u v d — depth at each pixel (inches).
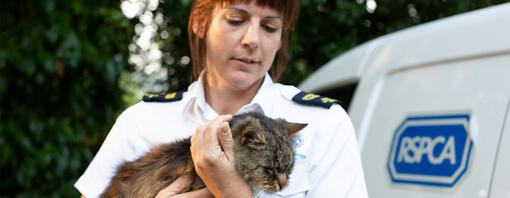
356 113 158.1
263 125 101.6
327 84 187.0
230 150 89.8
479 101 117.1
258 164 99.3
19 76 233.3
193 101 109.3
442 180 119.0
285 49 118.2
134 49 313.0
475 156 112.5
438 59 133.4
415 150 129.7
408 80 142.1
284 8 101.3
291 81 330.3
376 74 156.6
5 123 231.0
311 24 318.3
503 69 114.9
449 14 303.1
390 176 135.3
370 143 146.8
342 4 309.6
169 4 301.7
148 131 110.7
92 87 257.0
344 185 95.1
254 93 110.4
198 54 112.2
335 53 307.3
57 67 234.5
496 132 110.1
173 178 103.5
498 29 119.3
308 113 104.0
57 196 239.3
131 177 108.9
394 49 153.6
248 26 98.7
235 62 99.7
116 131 115.0
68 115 253.6
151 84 347.3
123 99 283.1
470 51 124.6
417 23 313.3
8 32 235.0
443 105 126.6
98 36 255.0
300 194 97.7
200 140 89.5
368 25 325.7
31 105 242.2
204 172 88.7
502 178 104.7
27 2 236.4
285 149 98.2
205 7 104.3
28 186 233.3
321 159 98.1
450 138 121.0
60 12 234.2
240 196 89.4
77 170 253.1
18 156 231.6
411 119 134.7
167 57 341.1
